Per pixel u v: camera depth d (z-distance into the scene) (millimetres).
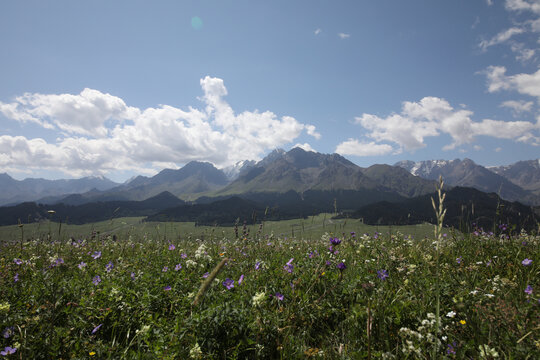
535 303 3318
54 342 3375
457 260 5312
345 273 5098
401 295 3945
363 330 3396
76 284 5188
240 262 6805
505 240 6523
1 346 3391
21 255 8547
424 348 2871
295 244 8844
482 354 2619
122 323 4004
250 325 3373
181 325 3500
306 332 3592
